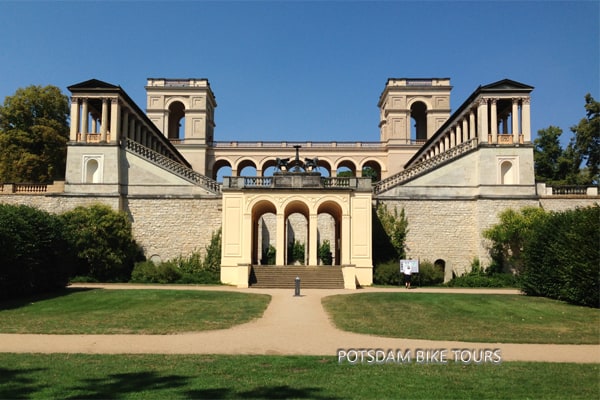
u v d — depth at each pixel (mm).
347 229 37188
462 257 40969
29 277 26609
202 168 68625
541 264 27688
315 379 10648
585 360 12984
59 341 15133
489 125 46656
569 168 54719
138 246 40719
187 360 12445
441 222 41406
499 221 40344
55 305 23109
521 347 14773
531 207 39312
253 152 70375
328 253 57469
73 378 10578
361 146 70000
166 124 68875
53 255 28906
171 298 25156
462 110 46438
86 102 41594
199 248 40688
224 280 36375
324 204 38938
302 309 22453
